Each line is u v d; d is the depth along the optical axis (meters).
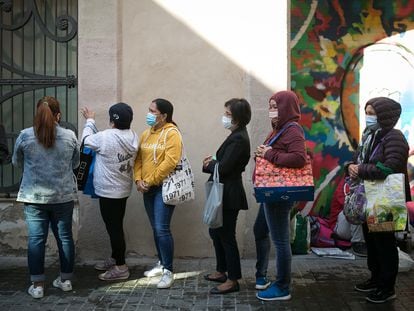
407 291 5.03
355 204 4.73
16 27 6.26
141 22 5.98
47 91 6.29
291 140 4.45
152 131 5.28
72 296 4.90
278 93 4.60
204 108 5.97
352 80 6.69
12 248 6.11
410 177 6.67
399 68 6.65
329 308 4.61
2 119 6.35
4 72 6.32
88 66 5.95
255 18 5.91
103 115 5.96
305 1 6.62
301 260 6.06
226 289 4.95
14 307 4.62
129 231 6.04
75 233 6.04
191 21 5.96
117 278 5.38
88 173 5.40
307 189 4.46
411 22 6.63
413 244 6.41
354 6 6.65
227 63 5.95
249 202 5.94
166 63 5.98
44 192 4.76
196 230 6.02
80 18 5.95
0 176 6.32
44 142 4.72
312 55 6.66
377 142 4.65
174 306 4.65
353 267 5.79
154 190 5.19
